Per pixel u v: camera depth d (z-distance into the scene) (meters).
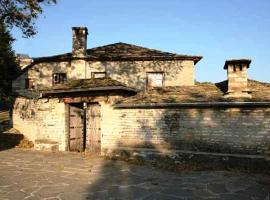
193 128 12.48
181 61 21.36
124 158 13.49
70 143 15.99
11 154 14.50
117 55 21.28
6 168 11.32
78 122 16.62
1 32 20.94
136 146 13.55
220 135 11.98
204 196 8.12
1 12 19.92
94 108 15.42
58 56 22.17
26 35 21.00
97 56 21.09
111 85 14.25
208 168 11.65
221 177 10.24
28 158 13.51
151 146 13.22
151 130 13.30
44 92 15.88
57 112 16.00
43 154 14.66
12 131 20.56
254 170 11.11
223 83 15.16
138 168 11.77
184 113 12.71
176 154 12.48
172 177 10.30
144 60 21.28
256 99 11.67
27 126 19.27
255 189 8.79
